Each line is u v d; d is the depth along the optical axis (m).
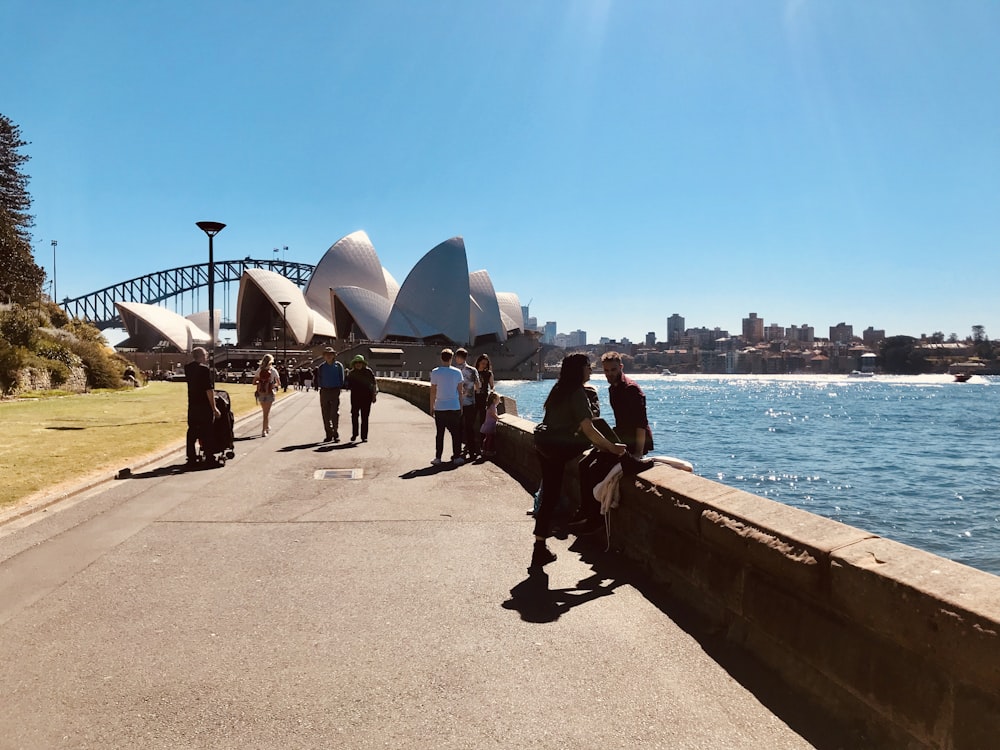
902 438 45.91
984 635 2.08
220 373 71.94
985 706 2.12
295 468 10.12
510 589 4.55
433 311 113.19
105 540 5.89
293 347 111.44
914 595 2.38
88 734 2.72
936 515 20.72
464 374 10.74
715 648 3.56
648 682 3.18
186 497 7.86
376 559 5.31
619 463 5.19
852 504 22.48
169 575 4.88
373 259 117.81
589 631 3.81
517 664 3.38
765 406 87.19
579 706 2.96
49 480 8.50
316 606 4.24
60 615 4.07
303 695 3.06
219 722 2.82
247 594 4.46
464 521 6.64
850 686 2.73
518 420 10.43
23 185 58.50
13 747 2.62
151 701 3.00
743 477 27.97
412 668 3.35
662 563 4.59
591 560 5.21
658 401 100.81
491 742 2.67
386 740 2.69
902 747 2.45
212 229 19.48
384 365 108.62
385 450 12.34
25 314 34.31
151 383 55.97
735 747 2.62
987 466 31.91
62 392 31.59
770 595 3.31
